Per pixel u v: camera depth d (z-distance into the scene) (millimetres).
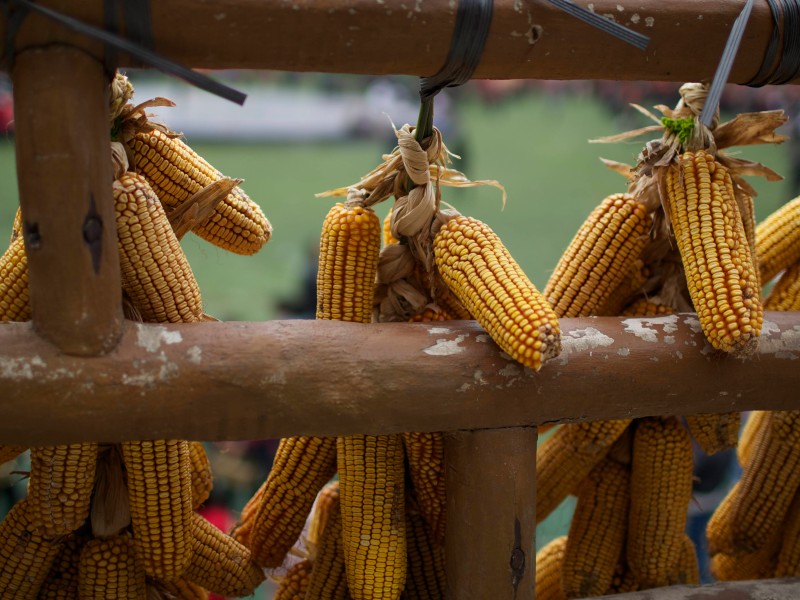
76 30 1191
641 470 1438
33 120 1206
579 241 1409
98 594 1355
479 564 1317
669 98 7781
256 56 1232
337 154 7586
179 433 1261
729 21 1282
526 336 1242
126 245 1274
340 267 1337
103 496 1356
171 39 1215
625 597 1375
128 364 1243
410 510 1418
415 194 1347
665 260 1438
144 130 1337
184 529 1337
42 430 1236
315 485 1405
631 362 1311
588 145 8414
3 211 5742
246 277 5281
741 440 1581
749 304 1283
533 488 1324
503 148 8398
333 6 1225
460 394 1284
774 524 1480
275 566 1438
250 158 7379
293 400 1267
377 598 1347
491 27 1247
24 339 1235
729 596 1378
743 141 1398
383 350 1280
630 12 1269
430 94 1294
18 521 1355
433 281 1375
